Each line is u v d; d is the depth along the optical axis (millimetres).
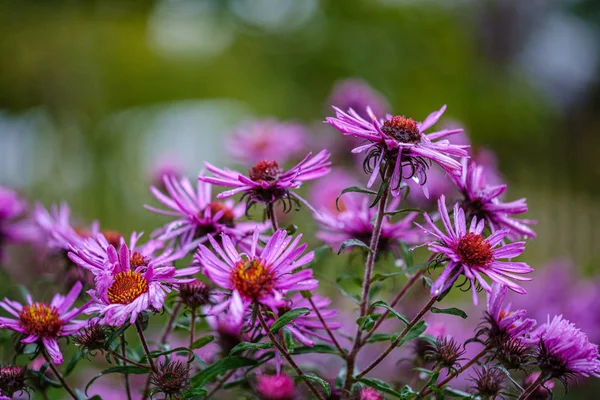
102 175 1163
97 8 1444
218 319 497
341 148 770
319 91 1432
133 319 432
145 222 1070
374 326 479
